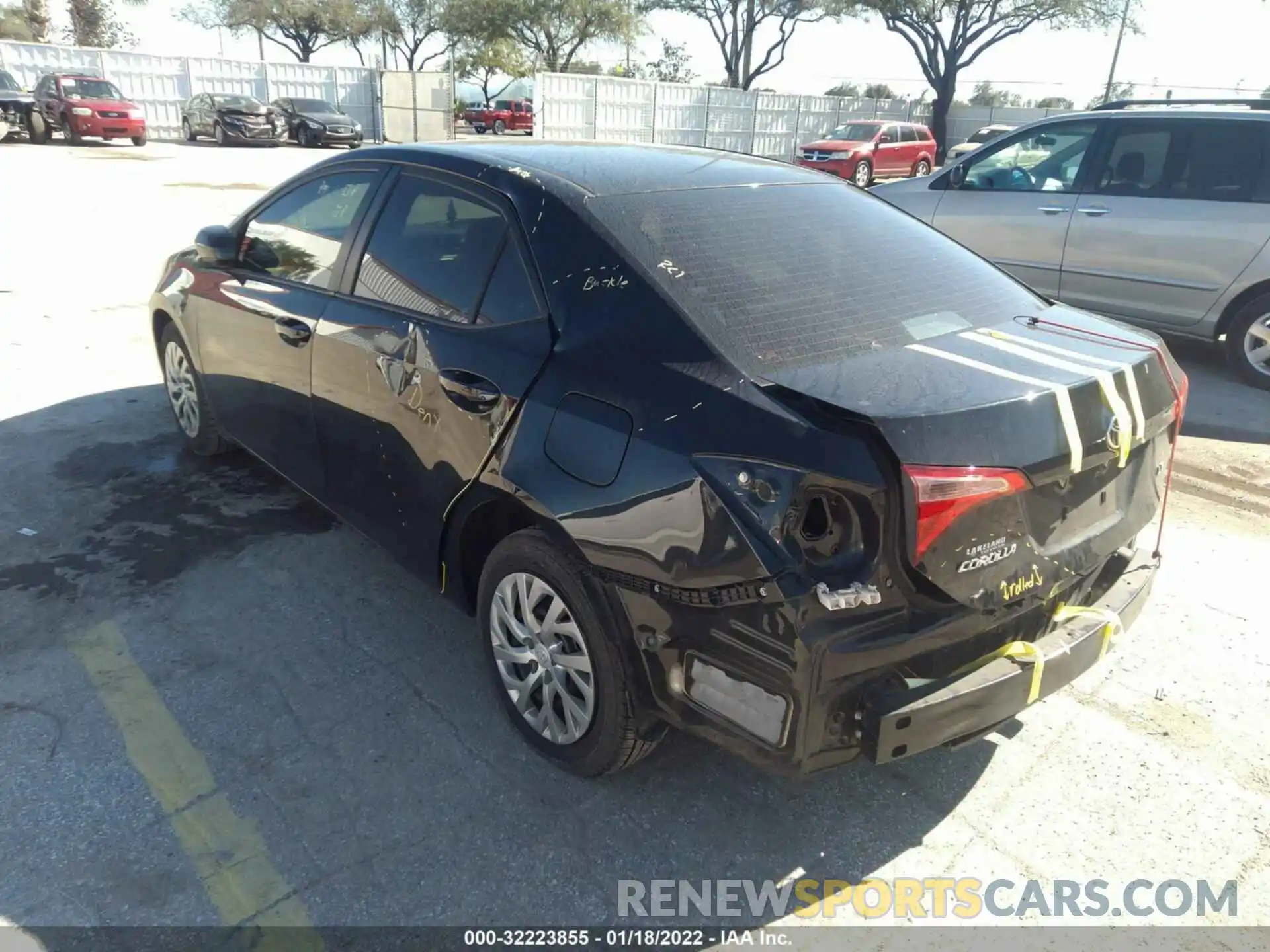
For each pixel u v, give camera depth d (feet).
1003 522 7.30
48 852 8.17
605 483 7.89
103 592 12.16
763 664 7.13
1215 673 11.37
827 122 116.37
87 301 26.00
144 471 15.64
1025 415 7.25
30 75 91.45
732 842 8.69
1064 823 9.03
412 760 9.48
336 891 7.96
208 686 10.46
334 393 11.31
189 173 60.13
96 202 43.98
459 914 7.82
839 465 6.79
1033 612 8.00
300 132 92.12
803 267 9.27
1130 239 23.30
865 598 6.90
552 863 8.36
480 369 9.11
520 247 9.33
